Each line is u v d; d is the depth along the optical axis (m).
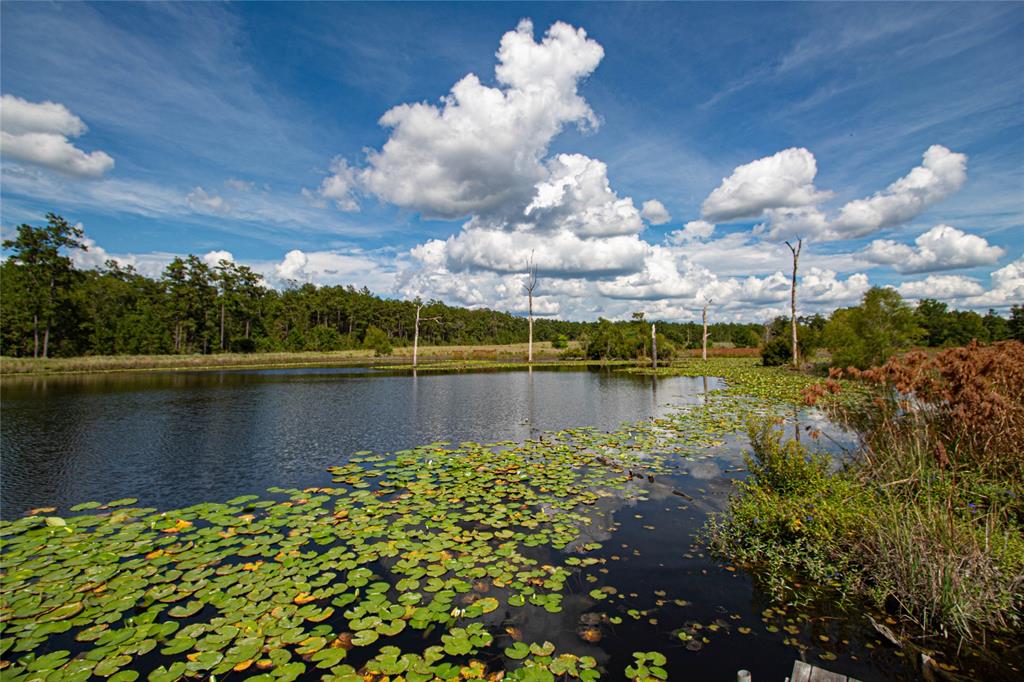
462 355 58.97
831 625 4.32
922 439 6.81
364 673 3.64
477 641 4.04
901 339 24.08
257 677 3.56
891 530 4.78
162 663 3.81
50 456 10.88
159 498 8.08
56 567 5.40
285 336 77.50
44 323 47.00
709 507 7.37
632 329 56.12
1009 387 6.88
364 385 26.55
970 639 4.02
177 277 61.50
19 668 3.68
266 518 6.93
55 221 47.19
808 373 28.02
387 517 6.98
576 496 7.89
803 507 5.84
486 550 5.81
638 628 4.31
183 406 18.47
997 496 5.50
